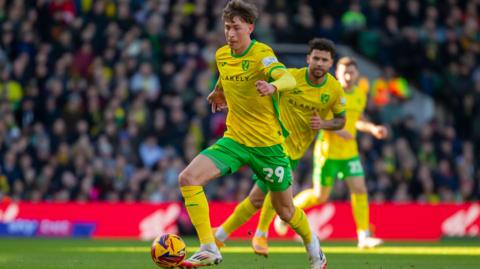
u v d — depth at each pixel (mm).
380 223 39812
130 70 47375
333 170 29844
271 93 16547
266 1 53469
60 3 50781
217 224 39062
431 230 39656
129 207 40219
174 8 51125
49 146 44094
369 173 44500
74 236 40375
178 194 42750
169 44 48719
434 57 54125
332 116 24859
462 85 53562
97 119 45875
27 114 46500
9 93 46719
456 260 25266
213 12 51688
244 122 18109
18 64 47531
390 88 51688
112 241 36594
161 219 40031
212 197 43438
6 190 42844
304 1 54656
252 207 22594
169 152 43469
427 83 53469
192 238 38906
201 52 49406
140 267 20953
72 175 42750
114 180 42656
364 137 45844
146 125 45156
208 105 46500
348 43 53312
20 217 40875
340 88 23297
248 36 18062
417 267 22266
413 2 55906
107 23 49844
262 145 18078
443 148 47688
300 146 23812
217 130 45781
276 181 18234
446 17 56625
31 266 21266
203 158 17812
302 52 52031
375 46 53500
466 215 39781
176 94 46969
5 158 43188
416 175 45469
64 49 48688
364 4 54688
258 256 26141
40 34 50344
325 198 30219
